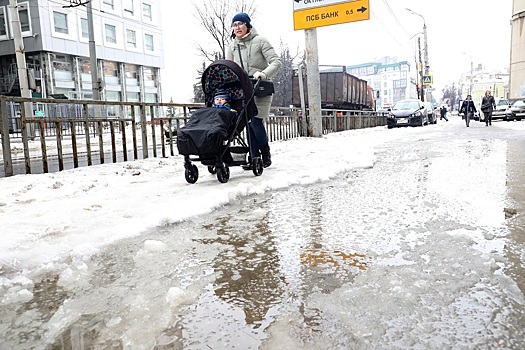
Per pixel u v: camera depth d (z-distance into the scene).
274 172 5.53
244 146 5.03
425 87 42.78
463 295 1.71
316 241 2.55
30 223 3.06
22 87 17.11
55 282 2.04
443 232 2.58
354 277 1.97
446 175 4.84
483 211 3.07
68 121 6.18
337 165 5.73
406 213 3.12
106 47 36.16
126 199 3.94
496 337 1.41
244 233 2.77
